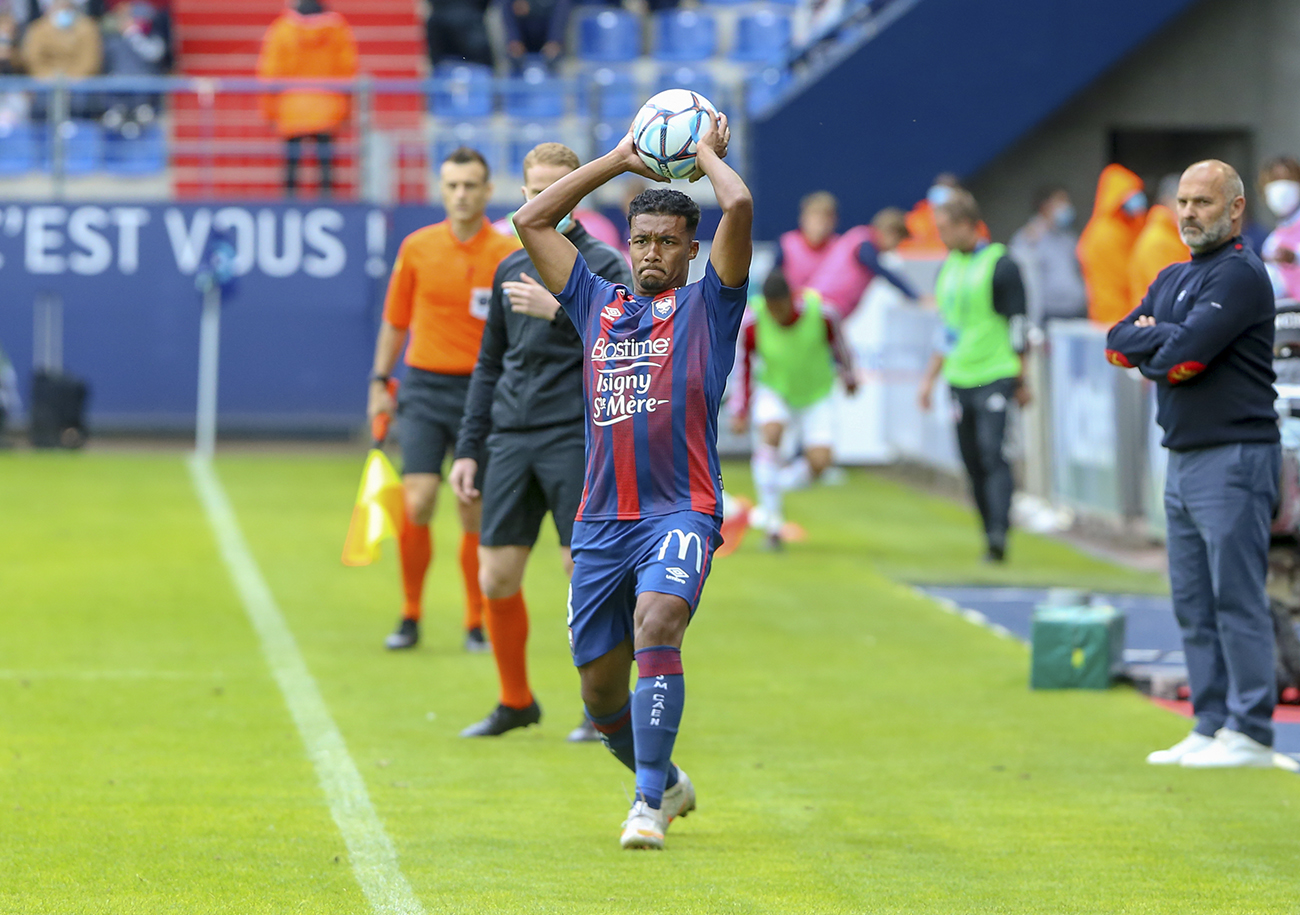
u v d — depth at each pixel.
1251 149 72.75
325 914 16.38
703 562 17.98
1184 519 23.38
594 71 73.00
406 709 26.36
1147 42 71.56
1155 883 17.80
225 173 66.44
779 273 42.94
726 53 74.38
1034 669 28.58
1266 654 23.02
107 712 25.72
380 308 61.47
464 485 23.83
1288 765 23.16
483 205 28.17
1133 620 35.03
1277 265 29.50
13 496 49.69
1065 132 72.06
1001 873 18.12
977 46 65.38
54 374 59.66
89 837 19.05
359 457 61.47
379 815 20.23
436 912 16.45
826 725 25.78
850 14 68.12
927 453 55.72
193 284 60.84
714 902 16.88
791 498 54.41
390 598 36.66
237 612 34.56
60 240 60.47
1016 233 72.31
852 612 35.81
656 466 18.09
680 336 18.03
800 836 19.59
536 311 22.41
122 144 66.81
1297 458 25.34
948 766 23.27
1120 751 24.16
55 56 66.56
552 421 23.25
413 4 74.00
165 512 47.72
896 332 58.81
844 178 65.25
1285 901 17.20
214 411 62.00
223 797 20.97
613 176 18.33
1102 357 45.34
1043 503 49.69
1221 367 22.45
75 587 36.78
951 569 41.19
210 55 73.00
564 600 36.62
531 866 18.12
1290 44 71.56
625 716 19.41
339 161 65.19
